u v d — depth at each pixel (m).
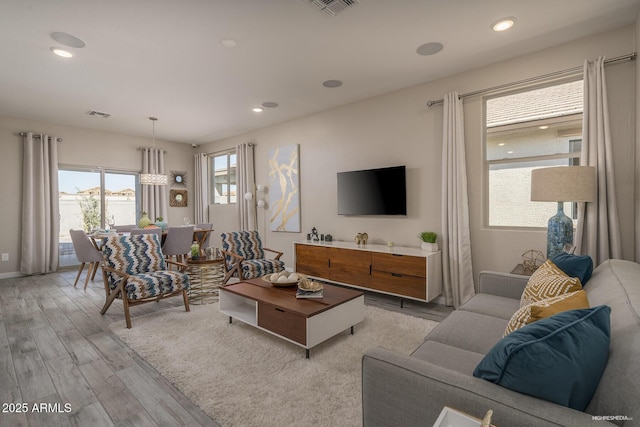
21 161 5.33
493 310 2.15
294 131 5.44
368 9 2.47
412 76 3.74
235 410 1.83
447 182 3.67
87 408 1.87
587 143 2.85
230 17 2.55
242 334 2.87
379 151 4.36
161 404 1.91
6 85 3.90
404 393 1.12
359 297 2.86
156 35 2.80
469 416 0.93
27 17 2.52
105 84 3.88
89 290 4.43
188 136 6.71
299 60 3.31
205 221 7.31
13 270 5.25
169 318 3.29
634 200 2.70
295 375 2.19
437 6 2.45
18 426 1.72
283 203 5.61
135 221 6.71
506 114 3.46
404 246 4.16
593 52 2.89
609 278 1.66
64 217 5.85
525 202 3.39
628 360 0.89
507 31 2.81
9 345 2.69
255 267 4.13
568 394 0.90
